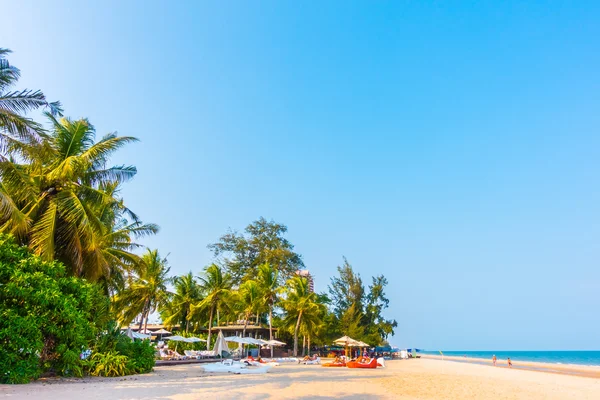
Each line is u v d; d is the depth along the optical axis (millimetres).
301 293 52812
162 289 43062
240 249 61156
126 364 19000
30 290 13695
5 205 14867
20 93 15648
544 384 23906
